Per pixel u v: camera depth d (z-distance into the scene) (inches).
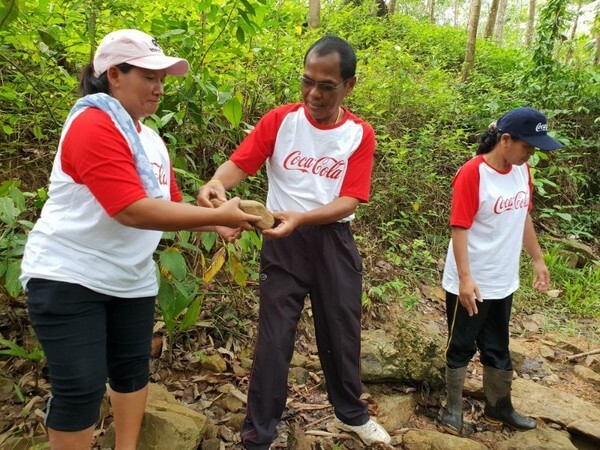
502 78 278.4
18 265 84.0
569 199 215.2
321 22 299.6
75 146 54.9
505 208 86.1
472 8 288.4
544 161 219.5
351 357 82.7
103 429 85.9
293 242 78.6
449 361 95.5
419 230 175.6
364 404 86.8
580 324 150.2
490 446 95.0
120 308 67.4
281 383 79.0
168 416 80.7
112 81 60.4
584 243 204.4
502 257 88.4
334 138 75.9
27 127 130.3
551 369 126.7
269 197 82.4
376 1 419.2
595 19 314.5
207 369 105.3
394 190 172.9
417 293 150.2
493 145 85.6
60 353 59.9
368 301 133.1
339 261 79.8
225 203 62.3
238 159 79.4
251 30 114.0
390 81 204.7
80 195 58.6
